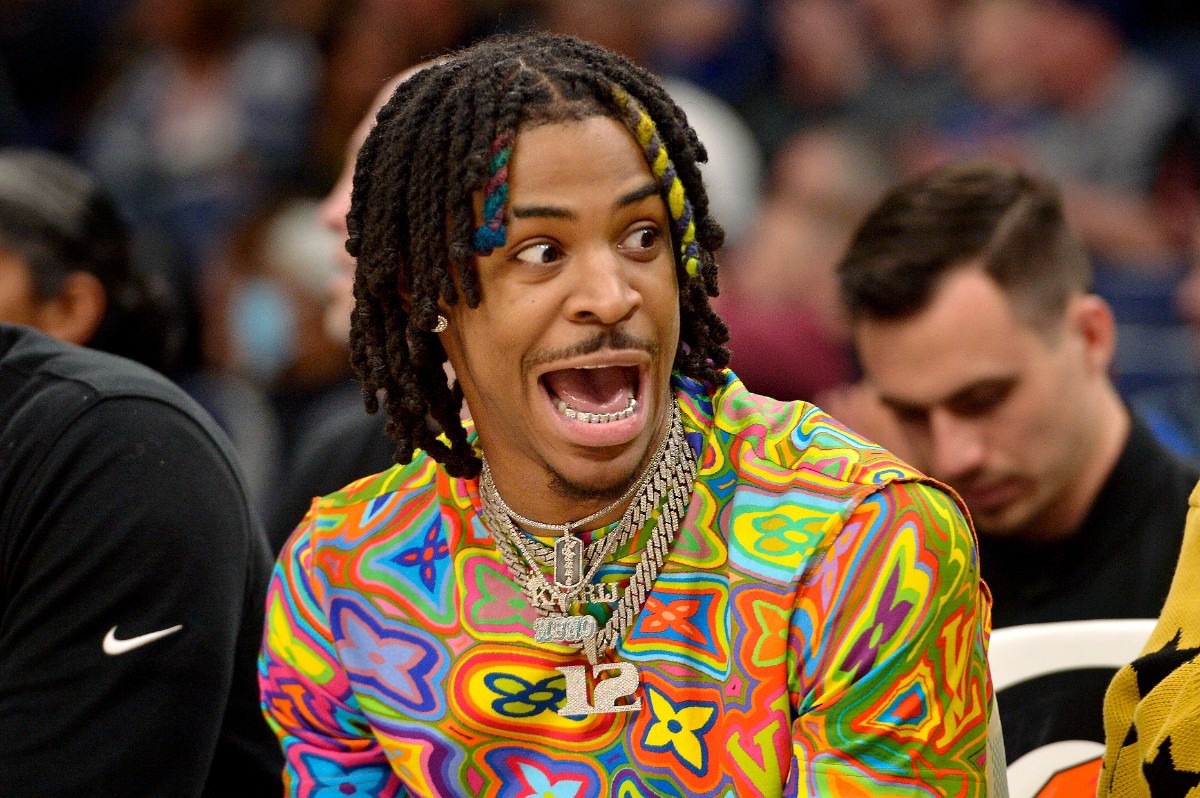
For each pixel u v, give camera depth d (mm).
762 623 5145
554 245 4953
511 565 5371
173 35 21516
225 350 16125
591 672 5254
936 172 8555
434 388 5445
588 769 5250
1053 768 6785
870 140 18672
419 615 5469
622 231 4984
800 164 16953
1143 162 17688
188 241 20109
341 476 9141
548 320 4965
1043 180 8562
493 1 20188
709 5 20312
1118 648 6887
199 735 6355
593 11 20188
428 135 5055
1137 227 17203
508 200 4918
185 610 6336
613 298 4891
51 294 8227
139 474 6414
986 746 5215
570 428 5047
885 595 5035
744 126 19344
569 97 4918
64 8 24219
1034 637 6926
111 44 23625
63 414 6516
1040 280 8086
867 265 8242
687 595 5250
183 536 6391
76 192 8461
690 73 20219
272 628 5781
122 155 21422
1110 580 8188
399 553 5547
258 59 20688
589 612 5266
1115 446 8289
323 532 5695
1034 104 18281
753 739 5113
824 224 16594
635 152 4980
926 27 19266
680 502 5312
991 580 8461
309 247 15977
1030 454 8102
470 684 5352
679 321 5281
